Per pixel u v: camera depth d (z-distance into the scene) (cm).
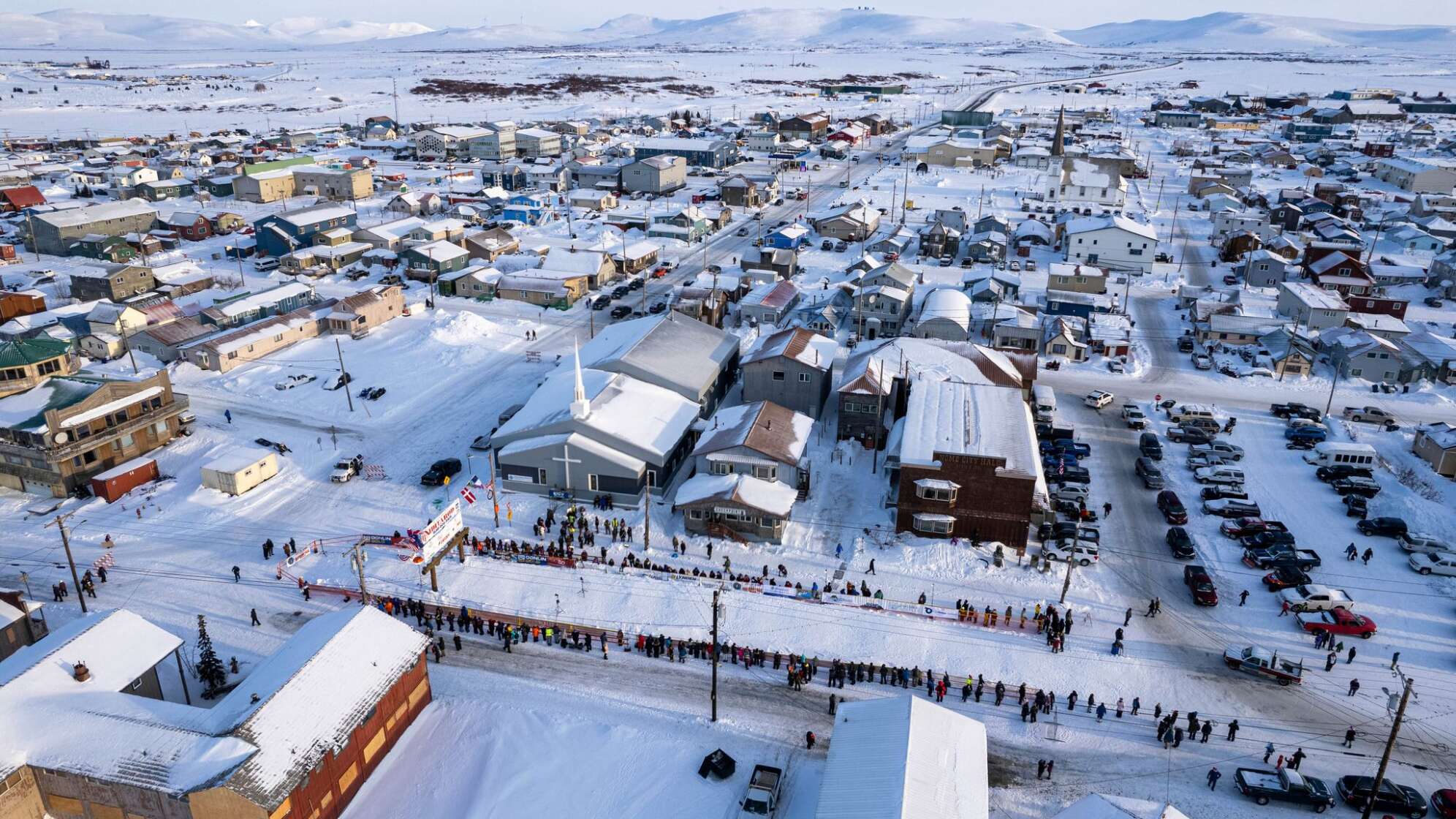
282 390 7488
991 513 5303
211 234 12862
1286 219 13338
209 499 5791
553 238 12550
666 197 16100
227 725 3266
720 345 7569
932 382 6525
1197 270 11625
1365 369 7925
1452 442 6094
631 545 5328
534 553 5203
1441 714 4000
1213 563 5194
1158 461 6488
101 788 3094
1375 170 17738
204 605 4719
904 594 4878
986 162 19012
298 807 3200
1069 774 3666
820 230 13000
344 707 3462
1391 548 5319
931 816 3005
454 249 10775
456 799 3528
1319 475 6181
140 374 7506
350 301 8912
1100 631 4581
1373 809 3428
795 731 3894
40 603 4544
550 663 4356
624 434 5772
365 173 15525
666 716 3984
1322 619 4547
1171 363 8462
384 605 4675
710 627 4603
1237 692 4153
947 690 4144
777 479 5703
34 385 6619
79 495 5812
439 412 7150
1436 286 10669
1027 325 8531
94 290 9556
